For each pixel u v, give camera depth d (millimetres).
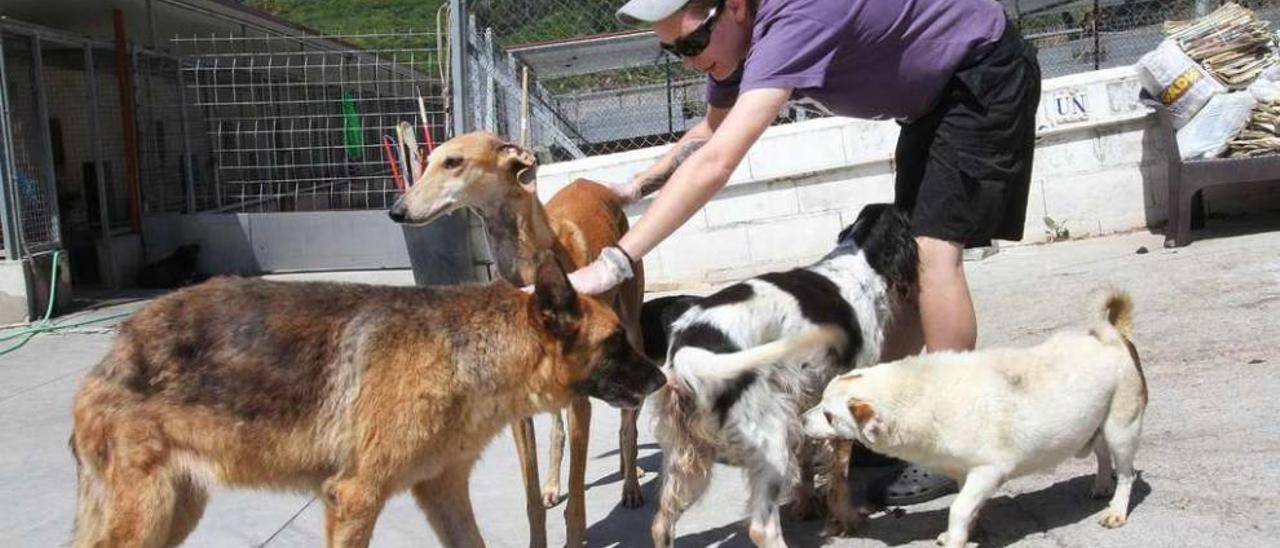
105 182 11562
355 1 23531
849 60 3887
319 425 3418
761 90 3670
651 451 5516
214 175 12945
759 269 9289
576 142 10531
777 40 3689
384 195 13055
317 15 23172
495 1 9578
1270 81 8195
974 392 3668
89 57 11133
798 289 3926
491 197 4691
